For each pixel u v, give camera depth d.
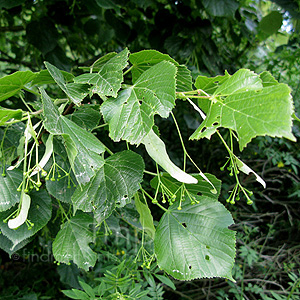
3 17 0.97
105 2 0.70
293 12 0.78
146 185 0.99
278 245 1.15
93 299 0.43
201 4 0.84
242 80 0.29
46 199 0.38
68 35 1.04
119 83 0.31
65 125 0.31
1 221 0.36
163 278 0.51
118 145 0.88
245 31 1.01
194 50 0.88
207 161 1.20
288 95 0.25
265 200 1.19
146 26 0.99
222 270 0.33
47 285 0.99
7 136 0.45
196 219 0.35
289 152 1.17
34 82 0.37
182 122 1.08
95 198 0.35
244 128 0.26
